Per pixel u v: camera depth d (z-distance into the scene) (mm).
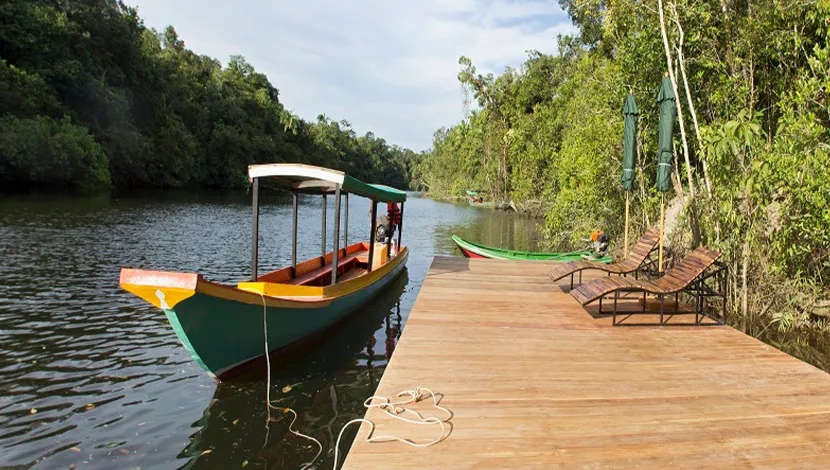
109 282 9773
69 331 6887
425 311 6102
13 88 30141
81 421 4453
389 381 3867
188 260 12969
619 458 2766
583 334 5246
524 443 2922
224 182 56094
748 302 7344
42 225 17547
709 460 2754
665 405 3477
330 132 91750
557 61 33625
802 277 7078
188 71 62438
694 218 8016
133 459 3883
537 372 4109
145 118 44000
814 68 6477
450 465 2676
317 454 4031
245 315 5133
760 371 4184
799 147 6125
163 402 4898
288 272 7750
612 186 12359
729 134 5859
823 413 3369
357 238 19578
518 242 19828
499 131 40844
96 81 35719
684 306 6531
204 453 4004
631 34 9578
